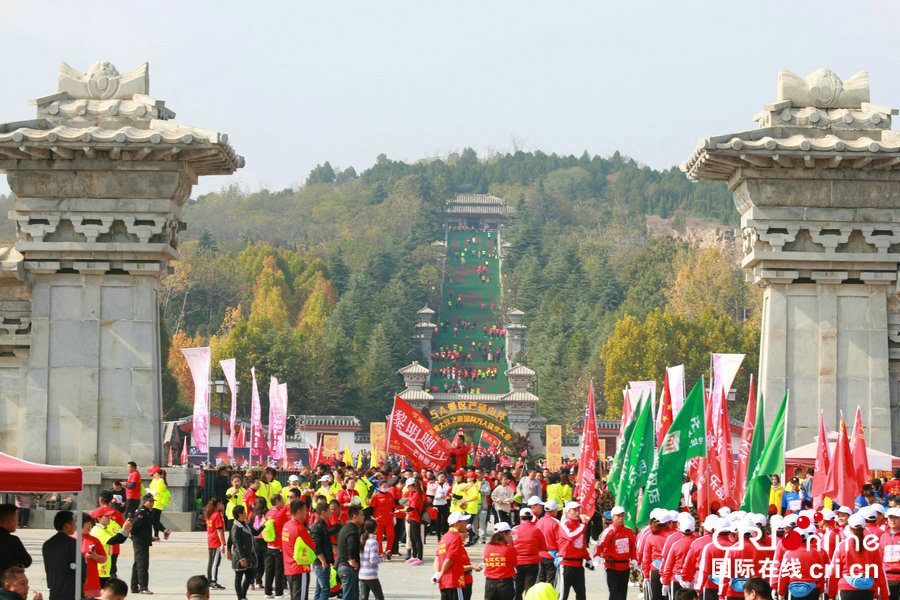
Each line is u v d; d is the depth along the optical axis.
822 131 61.56
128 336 64.75
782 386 61.72
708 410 51.38
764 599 31.48
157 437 65.44
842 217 61.62
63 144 62.09
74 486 34.25
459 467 83.25
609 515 49.03
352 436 195.38
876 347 61.75
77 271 64.75
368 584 44.28
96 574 39.28
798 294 62.28
